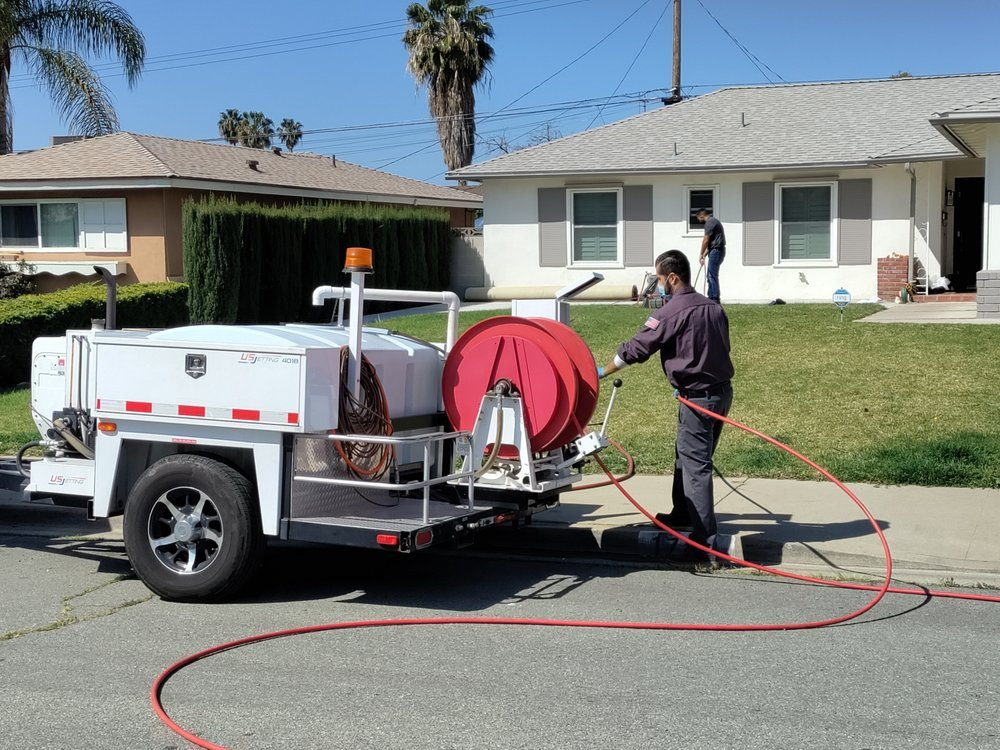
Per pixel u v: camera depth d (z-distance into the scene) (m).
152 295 19.12
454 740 4.33
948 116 15.62
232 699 4.81
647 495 8.90
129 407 6.60
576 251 23.58
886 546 6.46
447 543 8.05
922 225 20.94
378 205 29.23
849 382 11.91
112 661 5.38
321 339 6.62
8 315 15.52
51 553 7.91
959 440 9.59
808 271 21.95
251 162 25.98
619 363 7.11
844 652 5.43
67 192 23.52
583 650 5.50
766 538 7.47
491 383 6.78
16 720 4.60
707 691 4.87
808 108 24.17
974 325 14.62
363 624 5.96
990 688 4.88
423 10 41.22
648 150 23.19
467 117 41.44
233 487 6.28
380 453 6.69
